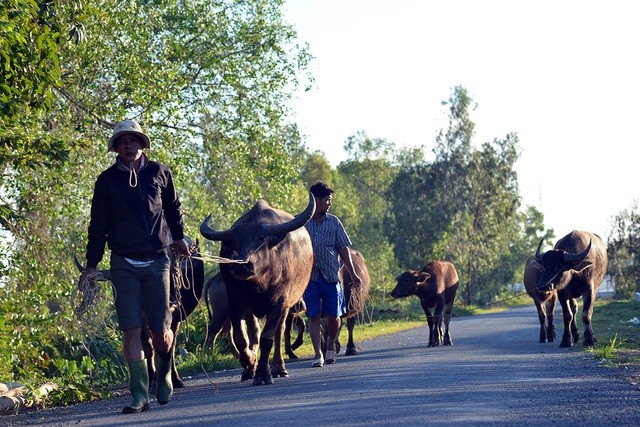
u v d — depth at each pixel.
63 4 14.22
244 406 8.85
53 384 12.62
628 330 22.06
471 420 6.93
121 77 22.62
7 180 17.70
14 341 15.61
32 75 12.75
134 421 8.33
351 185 114.31
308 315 14.48
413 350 17.83
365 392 9.27
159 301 9.09
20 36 11.77
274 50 29.23
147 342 12.20
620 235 63.25
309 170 91.25
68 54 19.59
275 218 11.98
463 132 81.31
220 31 28.72
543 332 19.33
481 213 82.31
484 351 15.76
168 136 24.36
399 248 80.94
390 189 84.25
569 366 11.83
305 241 12.94
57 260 18.69
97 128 21.94
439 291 19.61
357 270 17.62
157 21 24.66
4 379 14.33
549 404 7.87
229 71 28.28
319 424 7.10
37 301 17.05
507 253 92.38
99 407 10.46
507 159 82.62
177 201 9.39
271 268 11.48
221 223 27.77
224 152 27.27
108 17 19.94
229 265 11.23
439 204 80.62
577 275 17.59
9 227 17.31
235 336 11.99
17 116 13.36
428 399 8.37
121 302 8.98
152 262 8.99
